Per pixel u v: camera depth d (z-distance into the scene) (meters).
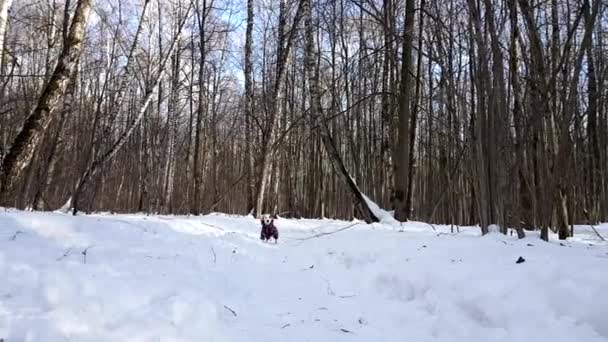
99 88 23.00
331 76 23.75
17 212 5.77
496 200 7.10
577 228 12.73
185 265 5.42
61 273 3.97
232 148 34.75
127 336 3.22
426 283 4.85
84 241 5.37
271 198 21.09
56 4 15.68
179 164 29.75
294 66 23.23
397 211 11.34
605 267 3.92
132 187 28.39
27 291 3.64
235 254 6.95
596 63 13.03
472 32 7.31
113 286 4.00
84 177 9.84
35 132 7.07
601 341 3.07
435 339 3.75
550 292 3.70
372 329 4.02
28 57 18.88
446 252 5.67
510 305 3.73
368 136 26.86
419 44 14.09
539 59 6.92
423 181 25.84
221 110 34.69
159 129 25.30
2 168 6.84
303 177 29.33
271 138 16.30
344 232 8.93
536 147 8.98
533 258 4.63
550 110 6.97
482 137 7.22
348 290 5.42
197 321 3.77
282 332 3.85
